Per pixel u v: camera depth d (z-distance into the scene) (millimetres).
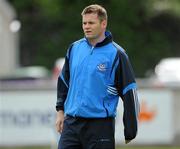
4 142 35719
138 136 35906
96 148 15461
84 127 15461
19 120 35719
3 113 35719
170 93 36062
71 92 15633
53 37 114188
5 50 98250
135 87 15562
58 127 16078
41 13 115438
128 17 105750
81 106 15391
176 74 71688
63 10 111000
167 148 35719
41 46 114312
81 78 15461
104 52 15469
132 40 106250
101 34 15539
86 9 15523
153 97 36000
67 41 110375
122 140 35031
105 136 15453
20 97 35656
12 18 99312
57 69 64375
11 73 86562
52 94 35562
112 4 104312
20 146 35688
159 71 88562
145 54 108562
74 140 15578
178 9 115000
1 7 96438
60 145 15734
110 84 15492
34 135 35625
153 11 111250
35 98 35625
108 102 15523
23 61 114938
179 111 36094
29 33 114938
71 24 110062
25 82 61719
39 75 73250
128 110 15500
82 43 15750
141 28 109312
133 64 106750
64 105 15953
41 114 35625
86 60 15484
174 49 113625
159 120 36031
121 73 15516
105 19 15555
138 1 107562
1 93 35719
